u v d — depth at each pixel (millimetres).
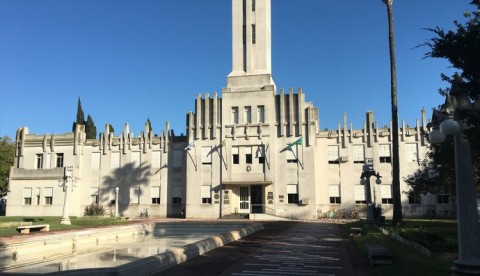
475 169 20906
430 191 30703
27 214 51656
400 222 25547
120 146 52688
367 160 36094
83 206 52562
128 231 27641
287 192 46250
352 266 13117
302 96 47375
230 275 11539
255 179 46750
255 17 50094
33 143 54688
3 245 16969
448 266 10734
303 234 24453
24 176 52562
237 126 47969
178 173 50750
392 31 27969
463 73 7828
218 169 47938
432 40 7707
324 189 47156
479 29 7332
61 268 14594
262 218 43969
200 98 49781
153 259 11781
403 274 10867
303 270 12398
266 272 12031
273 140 47094
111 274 9867
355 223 33062
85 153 53594
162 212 50312
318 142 48062
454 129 8328
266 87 47969
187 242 23953
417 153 45344
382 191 45750
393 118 26672
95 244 22969
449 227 24672
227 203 47000
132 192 51562
